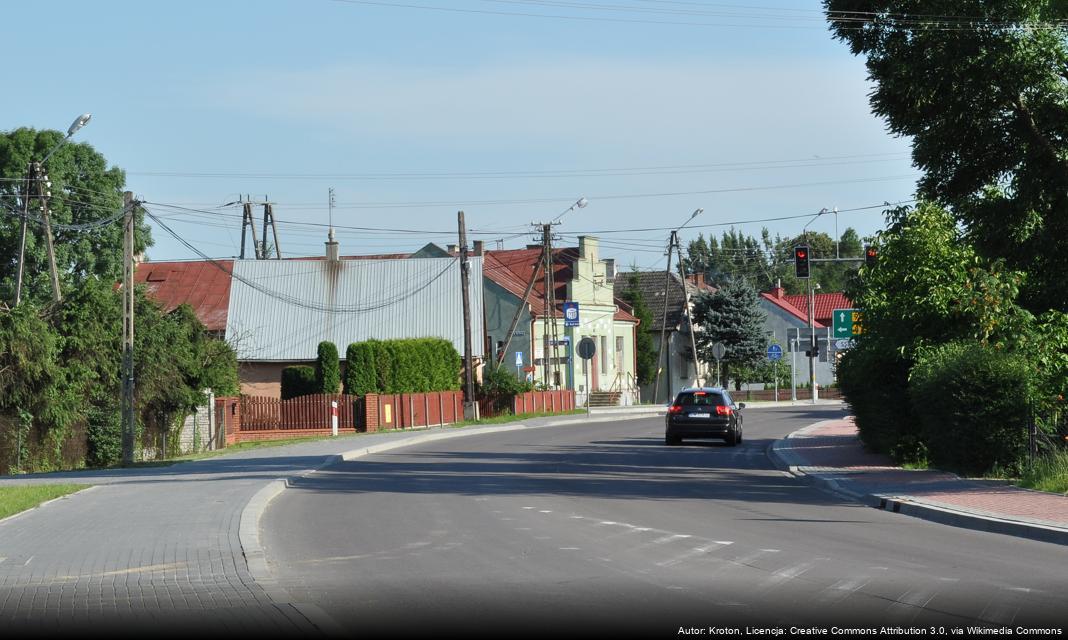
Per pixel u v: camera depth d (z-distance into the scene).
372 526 17.48
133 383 39.09
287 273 76.44
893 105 29.20
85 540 16.06
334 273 76.12
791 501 20.95
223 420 47.66
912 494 20.58
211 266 80.50
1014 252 30.41
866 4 28.17
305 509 20.19
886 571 12.84
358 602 11.30
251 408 51.84
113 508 20.39
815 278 167.38
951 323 27.95
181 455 43.06
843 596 11.34
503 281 81.56
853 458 30.41
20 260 45.81
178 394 44.41
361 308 74.12
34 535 16.75
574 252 91.00
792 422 55.75
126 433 37.00
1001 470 23.58
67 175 74.06
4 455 37.38
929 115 29.27
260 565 13.55
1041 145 28.59
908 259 28.41
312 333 73.12
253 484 24.80
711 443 41.62
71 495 23.30
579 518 18.12
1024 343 25.45
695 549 14.60
